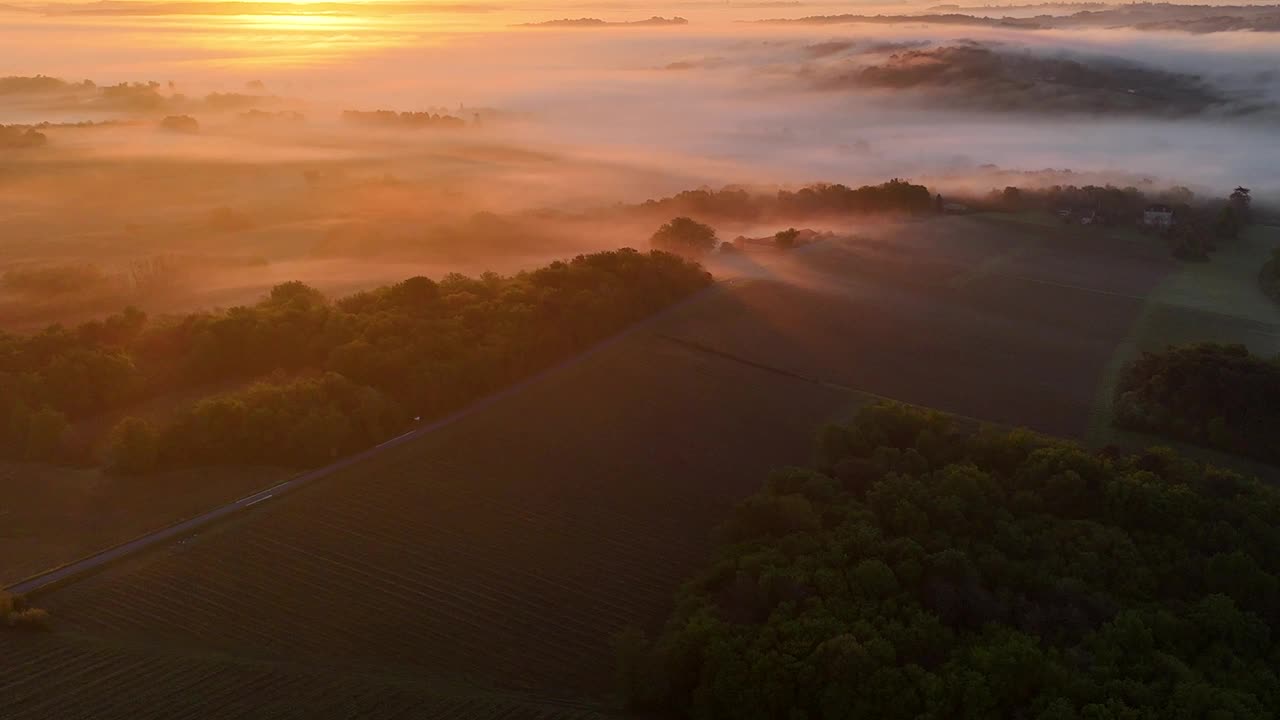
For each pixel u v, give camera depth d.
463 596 76.94
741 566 73.69
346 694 64.94
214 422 94.06
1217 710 56.94
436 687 66.44
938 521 78.31
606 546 84.81
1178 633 65.56
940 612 67.31
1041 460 86.25
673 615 71.75
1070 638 65.56
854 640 62.44
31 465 92.31
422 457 97.25
